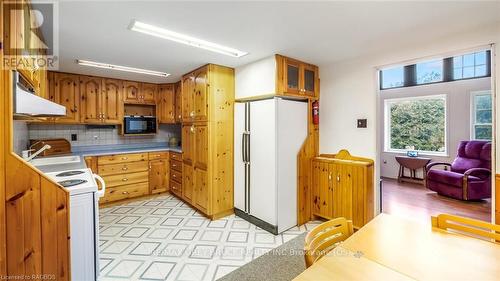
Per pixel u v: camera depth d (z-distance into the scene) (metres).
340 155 3.17
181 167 4.02
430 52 2.38
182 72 3.69
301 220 3.16
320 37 2.30
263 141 2.99
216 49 2.64
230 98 3.40
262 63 2.96
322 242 1.29
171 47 2.54
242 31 2.15
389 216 1.57
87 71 3.59
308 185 3.25
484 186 3.95
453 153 4.98
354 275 0.99
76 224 1.69
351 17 1.89
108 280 2.00
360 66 2.94
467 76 4.80
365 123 2.91
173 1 1.63
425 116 5.52
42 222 1.24
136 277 2.05
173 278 2.04
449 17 1.91
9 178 1.15
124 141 4.56
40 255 1.24
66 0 1.60
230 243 2.64
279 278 2.04
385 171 5.98
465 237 1.30
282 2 1.66
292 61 2.99
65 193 1.31
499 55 2.01
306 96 3.17
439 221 1.42
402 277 0.97
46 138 3.76
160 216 3.43
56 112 1.67
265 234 2.87
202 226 3.08
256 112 3.07
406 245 1.22
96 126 4.25
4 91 1.11
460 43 2.20
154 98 4.56
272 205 2.89
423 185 5.19
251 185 3.18
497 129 2.05
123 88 4.21
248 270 2.15
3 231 1.14
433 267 1.04
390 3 1.68
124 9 1.74
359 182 2.81
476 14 1.86
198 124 3.44
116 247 2.55
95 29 2.08
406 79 5.58
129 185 3.99
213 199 3.28
